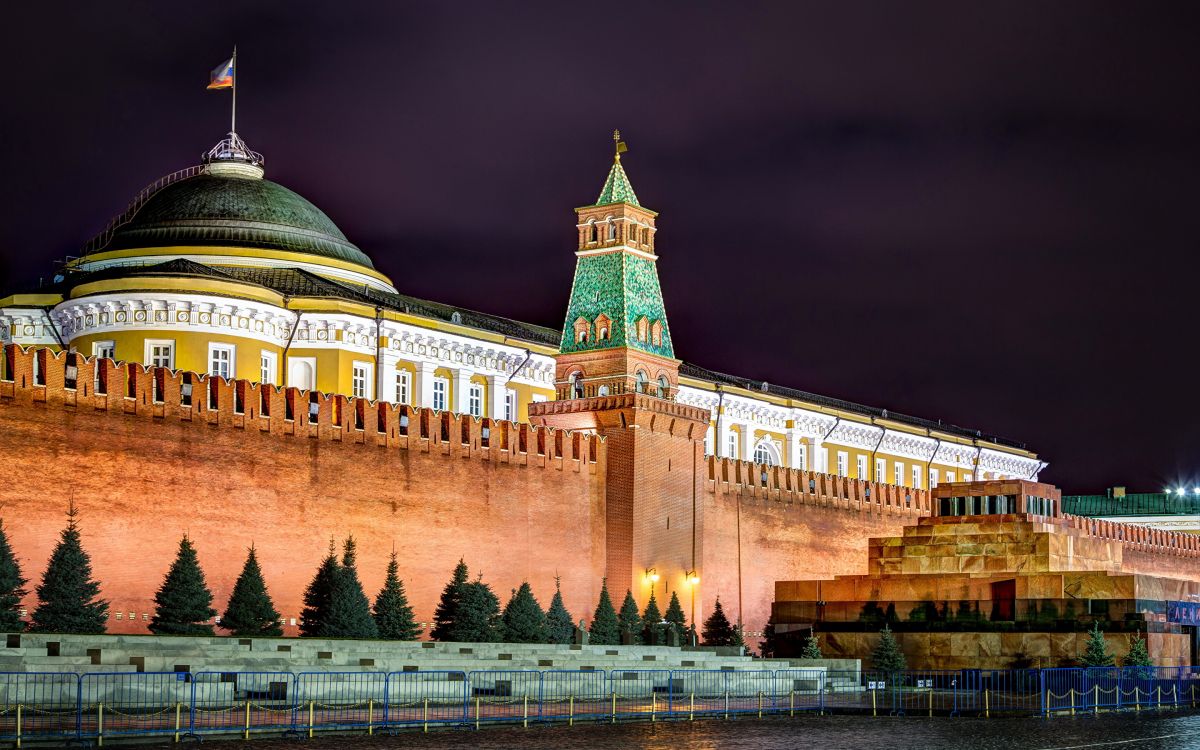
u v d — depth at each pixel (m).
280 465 63.47
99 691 43.75
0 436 55.41
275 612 58.66
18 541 55.44
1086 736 48.31
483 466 70.88
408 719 46.28
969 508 83.88
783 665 69.31
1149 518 130.75
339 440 65.62
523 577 71.94
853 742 45.41
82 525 57.28
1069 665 74.00
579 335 78.19
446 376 83.81
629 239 78.25
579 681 55.88
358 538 65.75
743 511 84.69
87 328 76.81
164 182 89.62
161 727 41.69
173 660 46.34
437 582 68.38
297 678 45.16
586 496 75.12
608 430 76.50
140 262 83.62
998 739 46.97
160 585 59.19
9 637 46.38
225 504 61.53
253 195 87.38
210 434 61.38
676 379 79.88
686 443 79.25
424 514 68.25
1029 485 83.69
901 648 77.69
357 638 58.12
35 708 41.62
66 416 57.25
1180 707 63.31
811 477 90.69
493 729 46.47
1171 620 75.38
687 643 73.38
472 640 61.56
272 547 62.78
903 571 82.25
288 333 79.19
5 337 79.50
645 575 75.69
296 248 86.00
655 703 54.25
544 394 88.88
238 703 45.94
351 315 79.69
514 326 93.44
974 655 76.12
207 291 76.06
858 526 94.25
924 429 115.81
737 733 47.56
